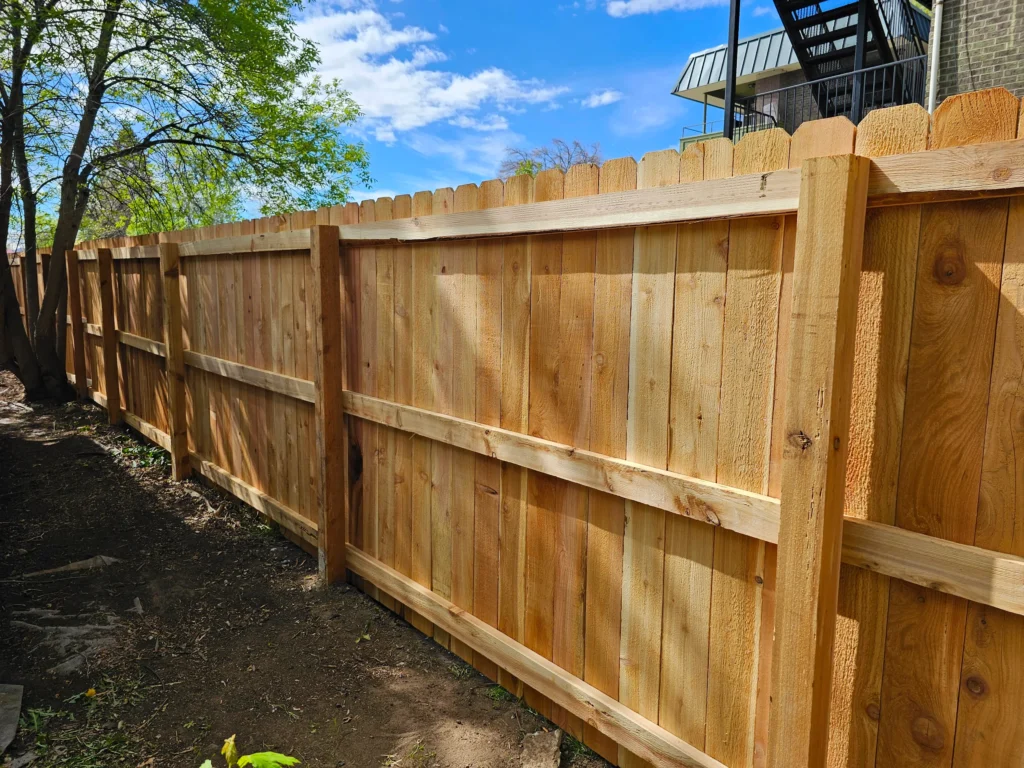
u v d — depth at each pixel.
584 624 2.31
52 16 6.94
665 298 1.91
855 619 1.54
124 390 6.75
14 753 2.25
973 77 5.79
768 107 12.25
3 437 6.41
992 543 1.31
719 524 1.77
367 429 3.41
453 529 2.89
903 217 1.39
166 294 5.19
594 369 2.16
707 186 1.70
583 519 2.27
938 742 1.42
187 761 2.29
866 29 7.09
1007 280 1.25
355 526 3.59
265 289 4.11
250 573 3.80
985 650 1.33
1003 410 1.28
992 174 1.22
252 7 9.02
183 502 4.89
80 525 4.42
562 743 2.41
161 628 3.18
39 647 2.93
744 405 1.73
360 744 2.40
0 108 7.48
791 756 1.52
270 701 2.64
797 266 1.43
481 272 2.59
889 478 1.45
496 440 2.53
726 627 1.84
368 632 3.19
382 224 3.05
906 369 1.41
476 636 2.75
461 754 2.34
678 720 2.01
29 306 8.72
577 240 2.17
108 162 8.34
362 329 3.37
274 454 4.25
